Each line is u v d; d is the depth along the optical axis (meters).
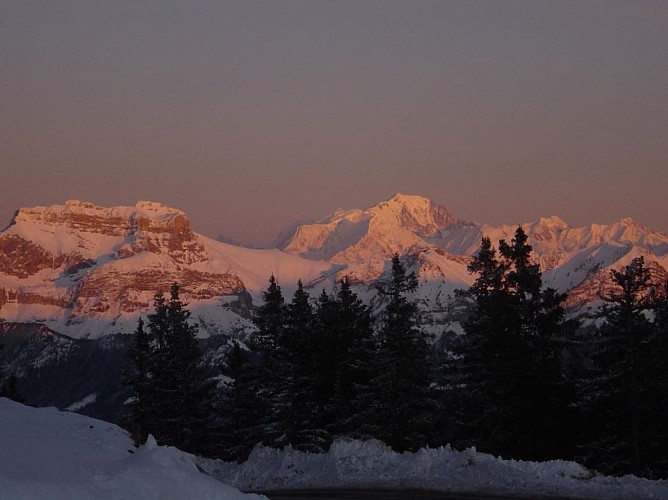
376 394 70.56
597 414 67.31
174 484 25.98
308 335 79.62
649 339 64.50
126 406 88.06
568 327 72.62
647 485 39.44
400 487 44.44
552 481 41.28
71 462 28.84
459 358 73.69
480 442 68.81
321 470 52.91
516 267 75.12
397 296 72.81
